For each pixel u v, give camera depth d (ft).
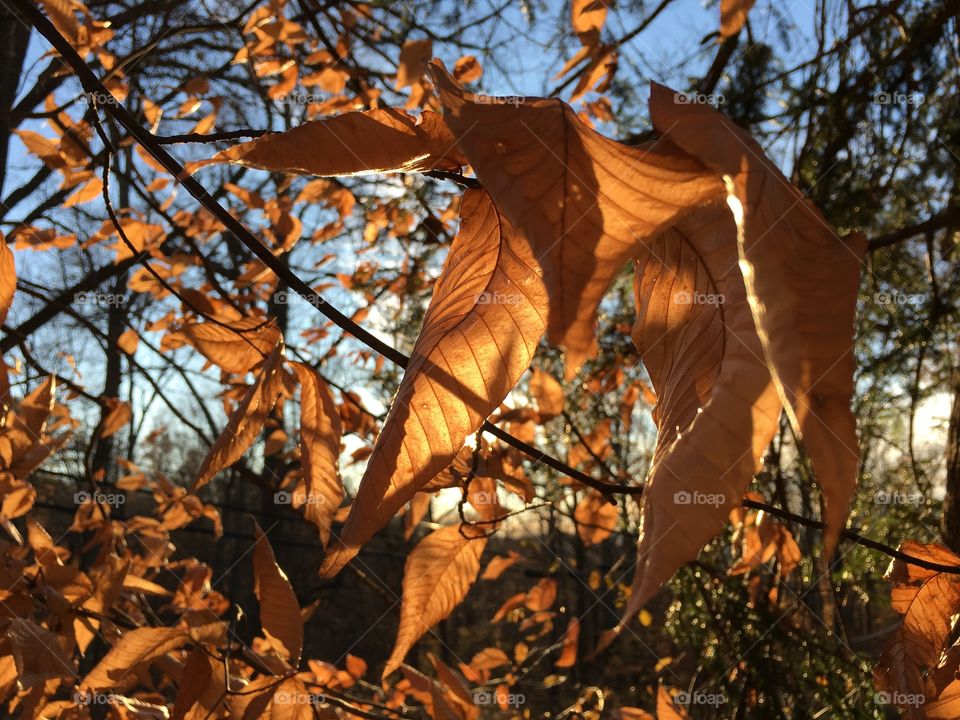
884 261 5.45
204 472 1.06
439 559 1.35
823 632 5.54
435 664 1.84
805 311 0.43
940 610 1.24
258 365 1.30
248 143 0.73
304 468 0.99
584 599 9.60
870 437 6.15
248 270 2.95
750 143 0.47
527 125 0.49
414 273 5.17
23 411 1.76
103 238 3.52
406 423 0.67
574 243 0.45
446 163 0.74
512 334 0.69
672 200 0.47
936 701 1.17
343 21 3.81
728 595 5.50
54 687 1.51
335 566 0.63
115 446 12.74
